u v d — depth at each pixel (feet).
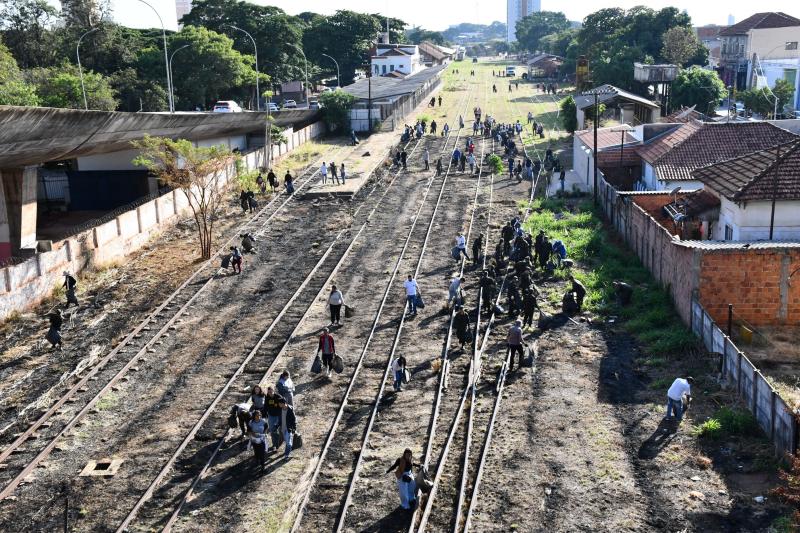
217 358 78.89
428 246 120.06
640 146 151.23
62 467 58.75
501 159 193.47
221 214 145.48
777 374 70.18
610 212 128.36
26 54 269.85
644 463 55.67
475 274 104.88
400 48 447.83
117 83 257.96
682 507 50.16
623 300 89.10
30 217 115.85
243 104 301.43
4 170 111.55
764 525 47.73
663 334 78.89
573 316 87.25
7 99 169.17
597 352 77.00
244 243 117.39
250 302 96.58
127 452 60.54
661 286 92.53
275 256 117.60
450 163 192.13
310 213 145.07
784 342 76.89
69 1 296.92
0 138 87.04
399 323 87.20
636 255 107.65
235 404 65.26
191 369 76.33
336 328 86.22
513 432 60.95
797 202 91.25
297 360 77.56
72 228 139.64
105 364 77.92
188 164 116.06
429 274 105.91
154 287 103.76
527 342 80.02
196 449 60.59
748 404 61.77
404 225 134.10
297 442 60.08
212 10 334.03
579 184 163.84
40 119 89.76
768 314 80.18
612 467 55.21
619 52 314.55
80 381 73.41
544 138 233.55
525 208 143.13
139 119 118.62
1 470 58.75
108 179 156.15
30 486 56.34
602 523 48.85
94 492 55.01
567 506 50.78
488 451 58.08
